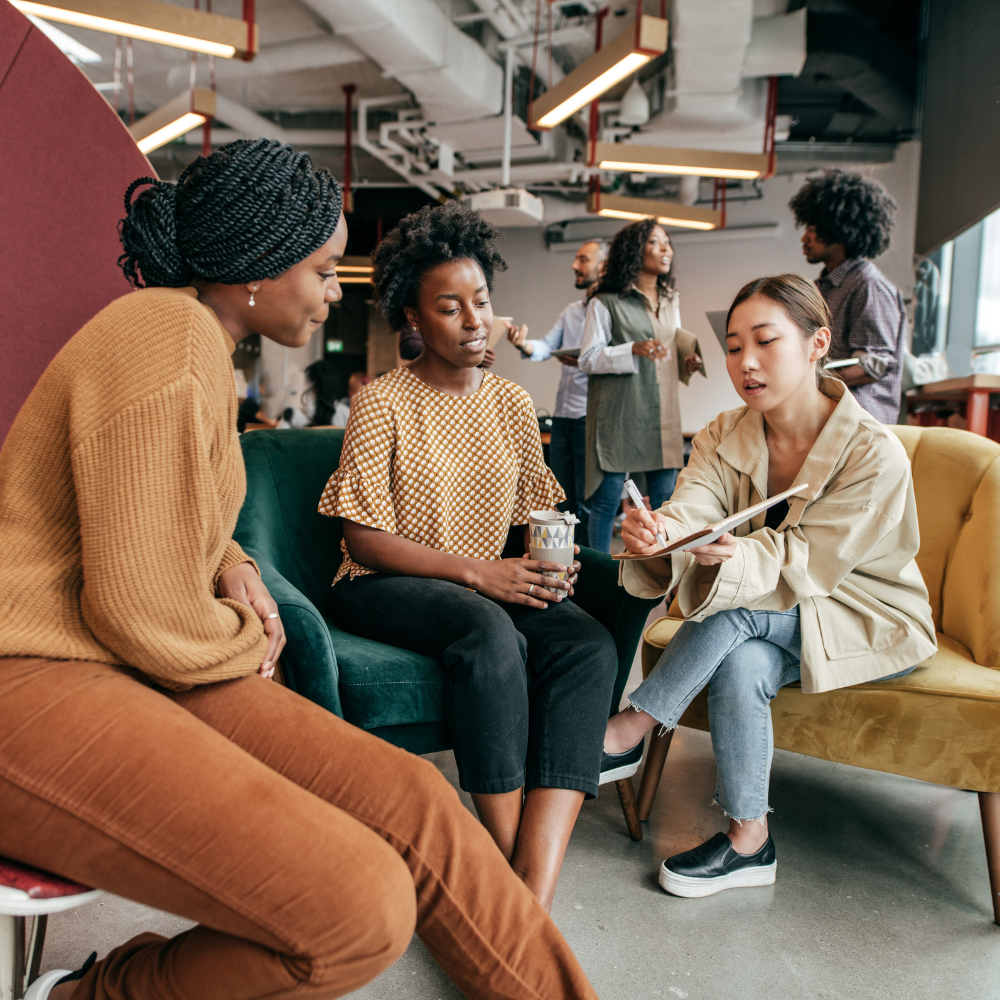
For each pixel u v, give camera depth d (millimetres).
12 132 1563
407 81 6012
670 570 1389
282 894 682
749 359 1378
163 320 808
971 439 1748
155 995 777
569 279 9703
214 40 3768
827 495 1403
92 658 768
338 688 1233
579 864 1508
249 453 1593
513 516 1633
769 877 1448
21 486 787
